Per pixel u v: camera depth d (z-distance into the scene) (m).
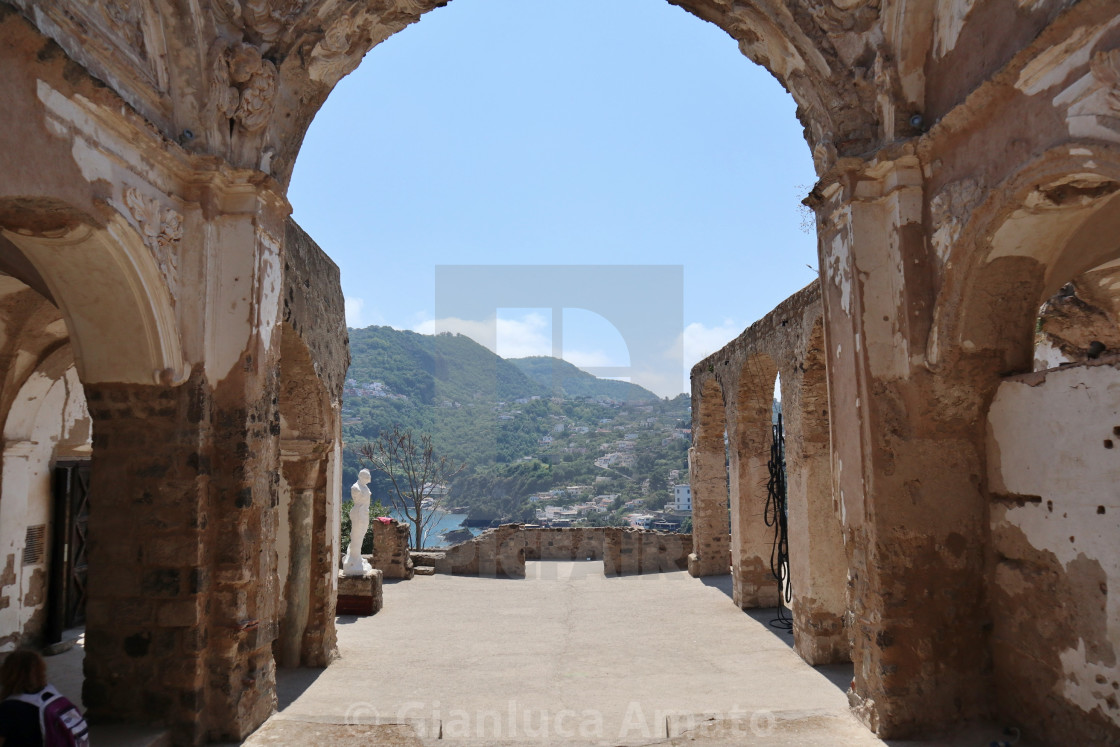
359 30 6.16
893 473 5.14
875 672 5.05
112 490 5.07
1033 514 4.70
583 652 8.07
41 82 3.87
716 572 13.72
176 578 4.96
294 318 6.72
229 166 5.36
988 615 5.09
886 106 5.45
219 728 5.01
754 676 7.03
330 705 5.98
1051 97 4.08
